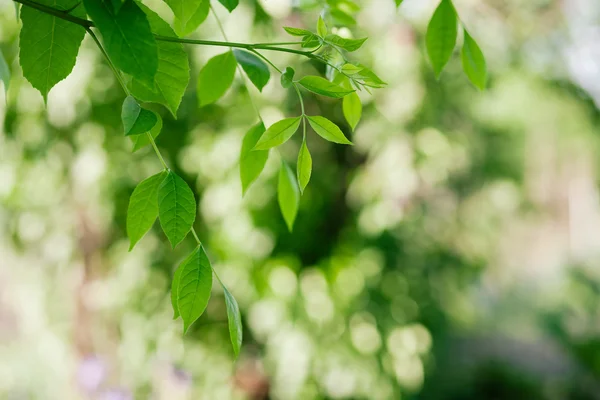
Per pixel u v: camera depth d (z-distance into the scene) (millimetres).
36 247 2945
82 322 2971
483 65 918
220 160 2498
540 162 5031
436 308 3340
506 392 5434
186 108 2482
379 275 2971
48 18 796
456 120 3309
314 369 2861
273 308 2789
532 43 3312
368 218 2758
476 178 3887
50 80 809
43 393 3117
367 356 2885
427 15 2443
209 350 3082
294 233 2939
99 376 2814
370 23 2406
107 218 2713
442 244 3367
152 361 2910
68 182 2699
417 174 2707
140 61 750
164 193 802
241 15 2156
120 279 2859
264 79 937
